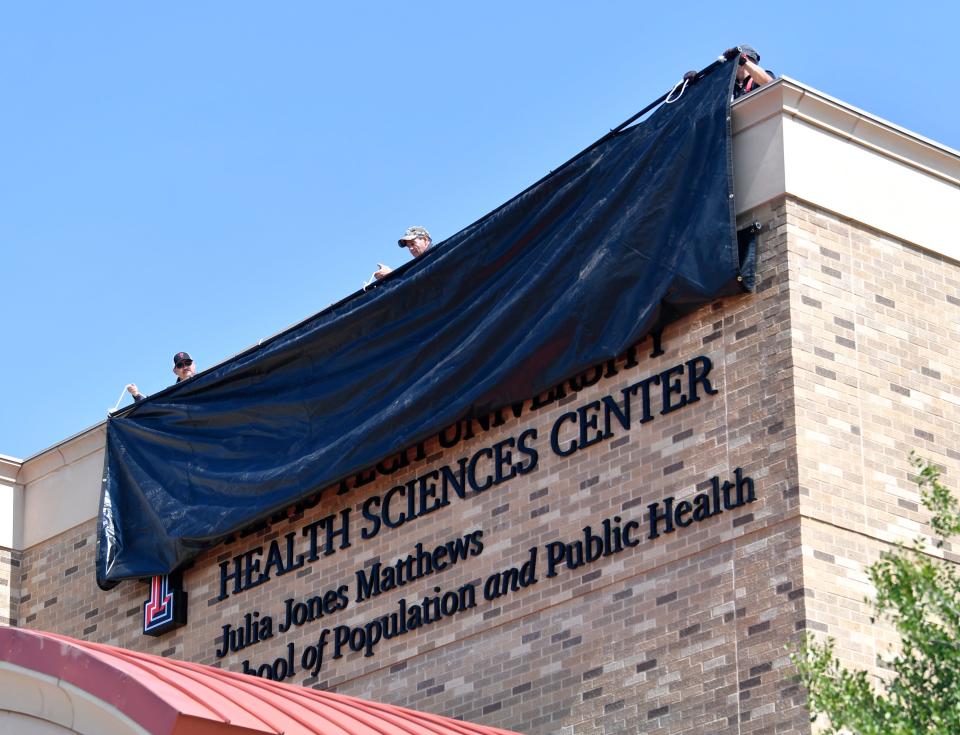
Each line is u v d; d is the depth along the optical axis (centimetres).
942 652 1409
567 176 2139
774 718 1794
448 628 2144
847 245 1980
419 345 2258
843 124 2020
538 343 2094
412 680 2166
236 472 2452
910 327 1991
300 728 1558
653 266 2009
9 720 1633
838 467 1880
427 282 2264
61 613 2753
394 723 1719
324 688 2273
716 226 1966
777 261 1938
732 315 1958
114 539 2600
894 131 2048
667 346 2009
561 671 2002
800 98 1991
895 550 1822
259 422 2448
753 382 1919
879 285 1986
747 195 1983
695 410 1961
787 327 1906
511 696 2045
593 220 2086
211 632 2469
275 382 2439
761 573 1850
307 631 2327
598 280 2058
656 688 1905
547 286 2116
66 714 1584
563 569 2038
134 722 1502
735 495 1898
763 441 1891
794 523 1839
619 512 2000
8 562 2836
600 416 2053
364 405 2308
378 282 2342
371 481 2306
